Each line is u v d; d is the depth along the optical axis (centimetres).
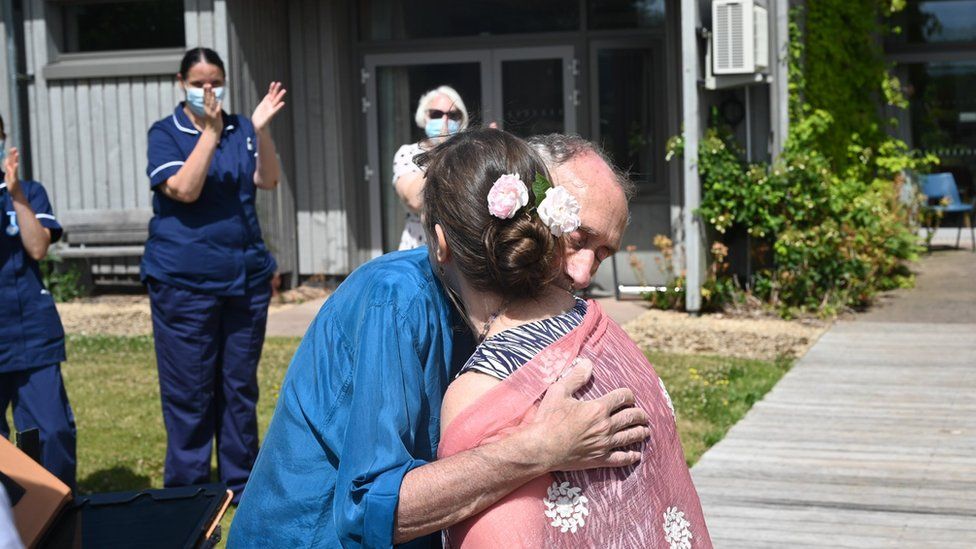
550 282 196
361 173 1156
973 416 614
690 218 937
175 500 274
